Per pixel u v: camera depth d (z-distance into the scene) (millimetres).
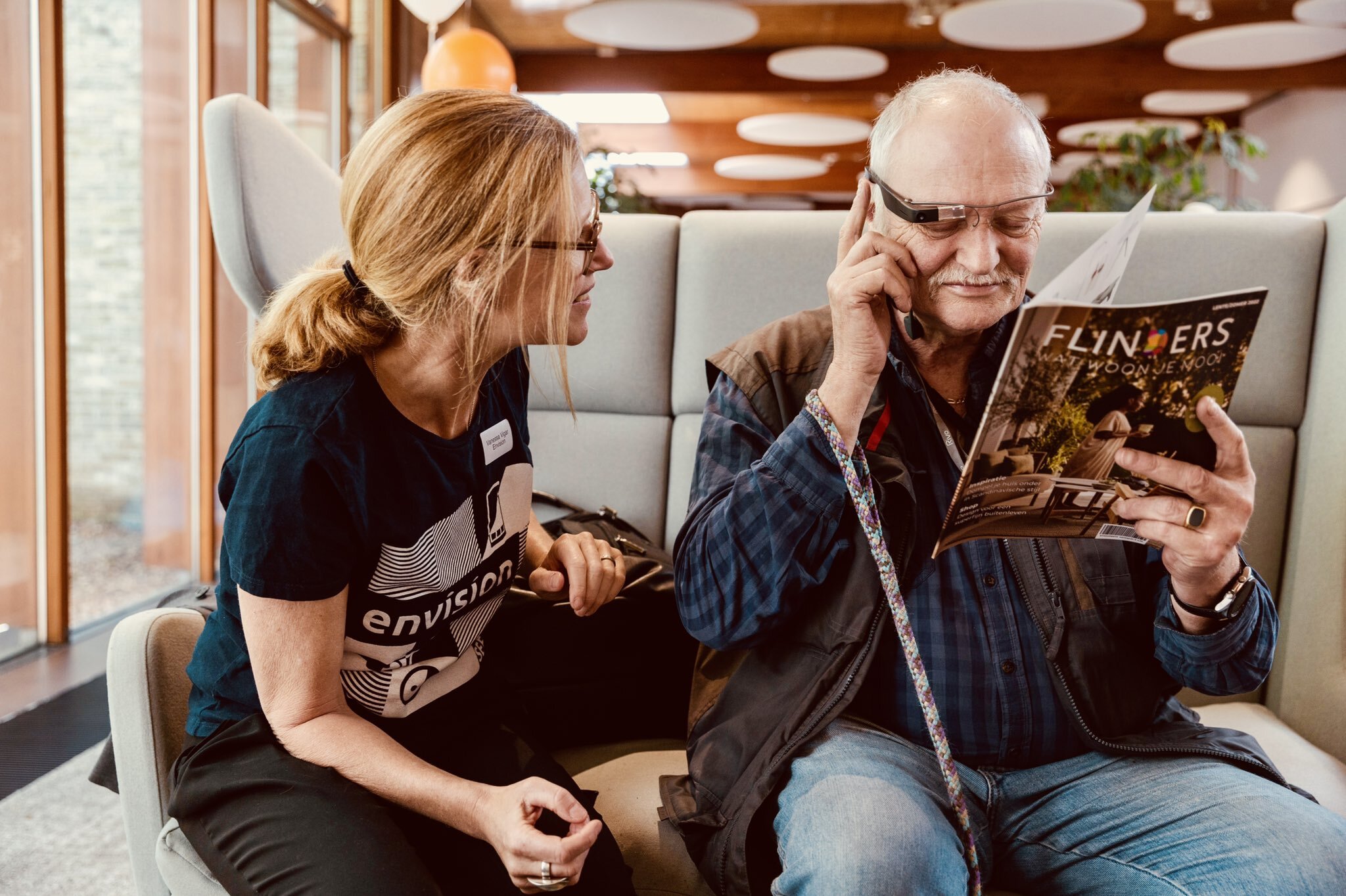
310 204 1615
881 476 1079
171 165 3932
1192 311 801
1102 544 1117
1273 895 887
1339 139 9227
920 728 1095
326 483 901
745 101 10016
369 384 948
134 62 3660
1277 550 1531
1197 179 5500
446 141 889
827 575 1093
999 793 1083
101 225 3535
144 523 3877
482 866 976
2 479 3014
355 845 855
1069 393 821
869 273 993
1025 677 1084
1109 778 1055
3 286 2977
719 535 1076
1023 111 1047
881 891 857
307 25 5184
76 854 1783
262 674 917
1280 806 958
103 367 3578
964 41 6773
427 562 994
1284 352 1529
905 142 1040
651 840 1146
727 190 13391
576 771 1349
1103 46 8383
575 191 935
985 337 1131
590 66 8633
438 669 1077
